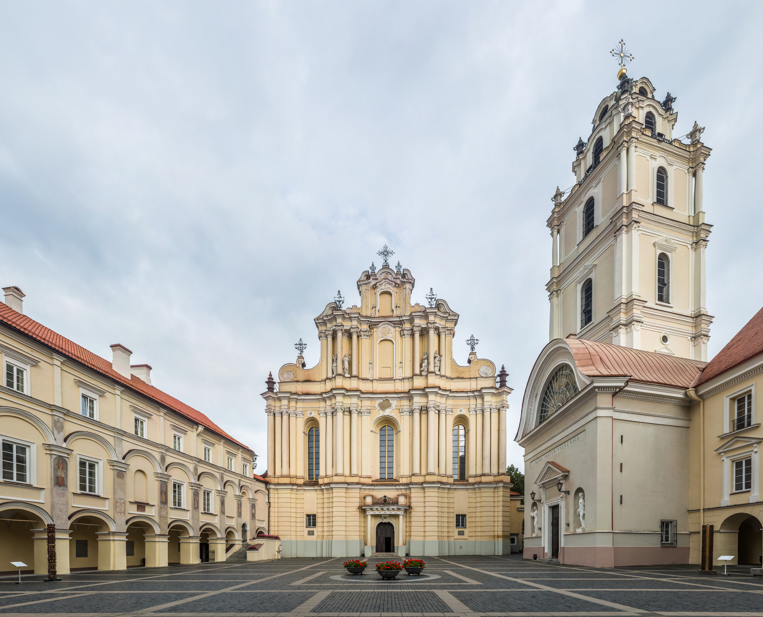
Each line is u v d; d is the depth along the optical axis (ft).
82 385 96.22
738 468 90.48
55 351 89.56
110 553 100.17
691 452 100.83
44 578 80.64
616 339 129.08
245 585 69.67
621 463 96.37
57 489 87.51
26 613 45.85
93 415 99.45
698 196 138.00
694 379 106.52
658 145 138.00
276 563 134.21
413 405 186.19
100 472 99.35
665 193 138.51
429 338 192.03
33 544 92.73
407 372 193.26
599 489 94.84
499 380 188.34
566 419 111.75
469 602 50.14
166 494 120.26
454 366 195.52
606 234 138.21
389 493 183.01
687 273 135.23
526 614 42.73
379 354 197.88
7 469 79.25
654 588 59.41
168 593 60.29
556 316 163.22
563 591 57.41
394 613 44.21
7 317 86.63
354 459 183.32
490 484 179.93
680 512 98.53
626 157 134.72
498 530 176.14
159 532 116.16
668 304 131.23
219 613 45.03
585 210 153.48
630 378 96.84
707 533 79.97
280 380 198.18
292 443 189.88
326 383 193.26
